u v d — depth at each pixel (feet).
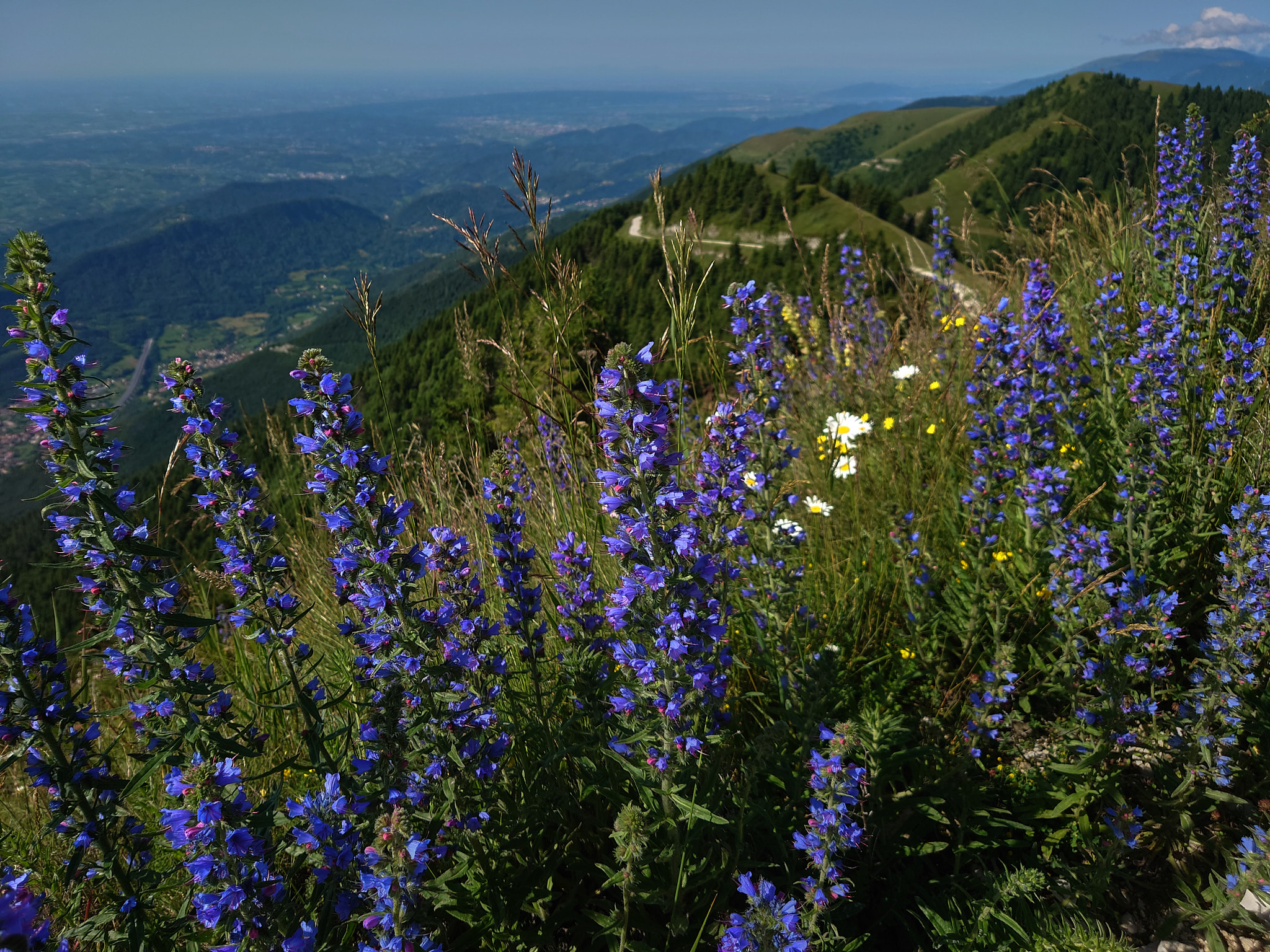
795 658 12.07
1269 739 10.98
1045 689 12.80
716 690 8.21
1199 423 15.40
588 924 8.84
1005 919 8.85
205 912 6.12
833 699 11.89
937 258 25.70
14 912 4.87
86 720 7.94
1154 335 14.51
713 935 8.68
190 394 9.27
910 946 9.71
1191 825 10.09
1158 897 10.11
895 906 9.69
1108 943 8.73
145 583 8.11
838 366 25.50
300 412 8.47
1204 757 10.09
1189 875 10.02
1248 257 18.88
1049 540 13.67
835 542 16.47
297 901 6.89
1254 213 20.17
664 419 7.54
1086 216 25.25
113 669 8.28
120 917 7.82
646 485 7.79
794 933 7.09
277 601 9.49
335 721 9.78
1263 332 17.54
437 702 8.74
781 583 12.41
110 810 8.00
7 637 7.47
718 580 10.27
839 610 14.16
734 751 11.00
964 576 13.82
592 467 15.11
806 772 10.07
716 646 8.69
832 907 7.81
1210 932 9.04
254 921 6.31
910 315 26.76
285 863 9.61
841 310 26.89
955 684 12.82
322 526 14.07
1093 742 11.00
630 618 8.15
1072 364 16.25
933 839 10.96
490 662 9.48
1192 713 10.50
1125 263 21.58
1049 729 12.62
